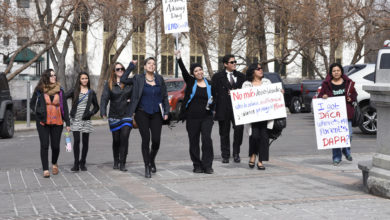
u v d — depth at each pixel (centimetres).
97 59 5194
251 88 953
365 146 1345
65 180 866
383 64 1264
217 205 645
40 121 902
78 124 964
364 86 717
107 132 1898
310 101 2681
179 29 959
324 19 3362
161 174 912
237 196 702
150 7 3073
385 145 700
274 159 1093
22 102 3359
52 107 902
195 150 923
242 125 1047
